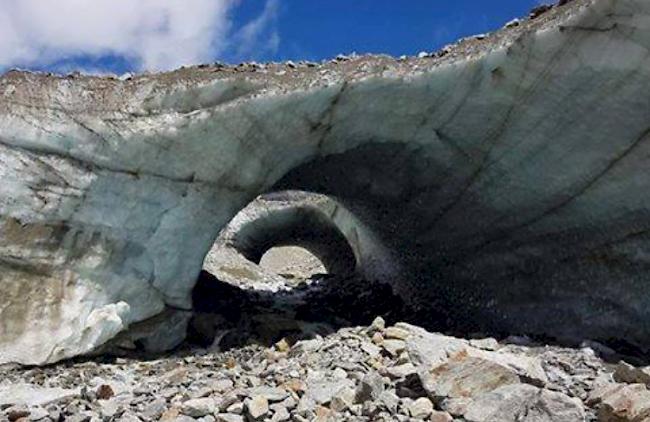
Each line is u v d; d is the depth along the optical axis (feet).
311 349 22.13
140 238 22.65
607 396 15.52
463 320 31.07
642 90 20.93
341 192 31.35
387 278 39.73
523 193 25.46
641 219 22.30
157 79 23.25
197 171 23.31
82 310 21.36
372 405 15.38
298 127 24.26
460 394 15.79
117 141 22.09
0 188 20.84
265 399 15.85
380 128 25.32
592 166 23.03
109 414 15.92
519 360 17.94
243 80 23.26
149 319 23.40
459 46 24.71
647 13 19.89
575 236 24.58
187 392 17.70
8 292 20.56
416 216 30.27
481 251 28.71
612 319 23.48
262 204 61.46
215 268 52.24
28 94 22.02
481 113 24.36
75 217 21.62
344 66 24.34
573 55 21.75
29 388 18.57
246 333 25.86
